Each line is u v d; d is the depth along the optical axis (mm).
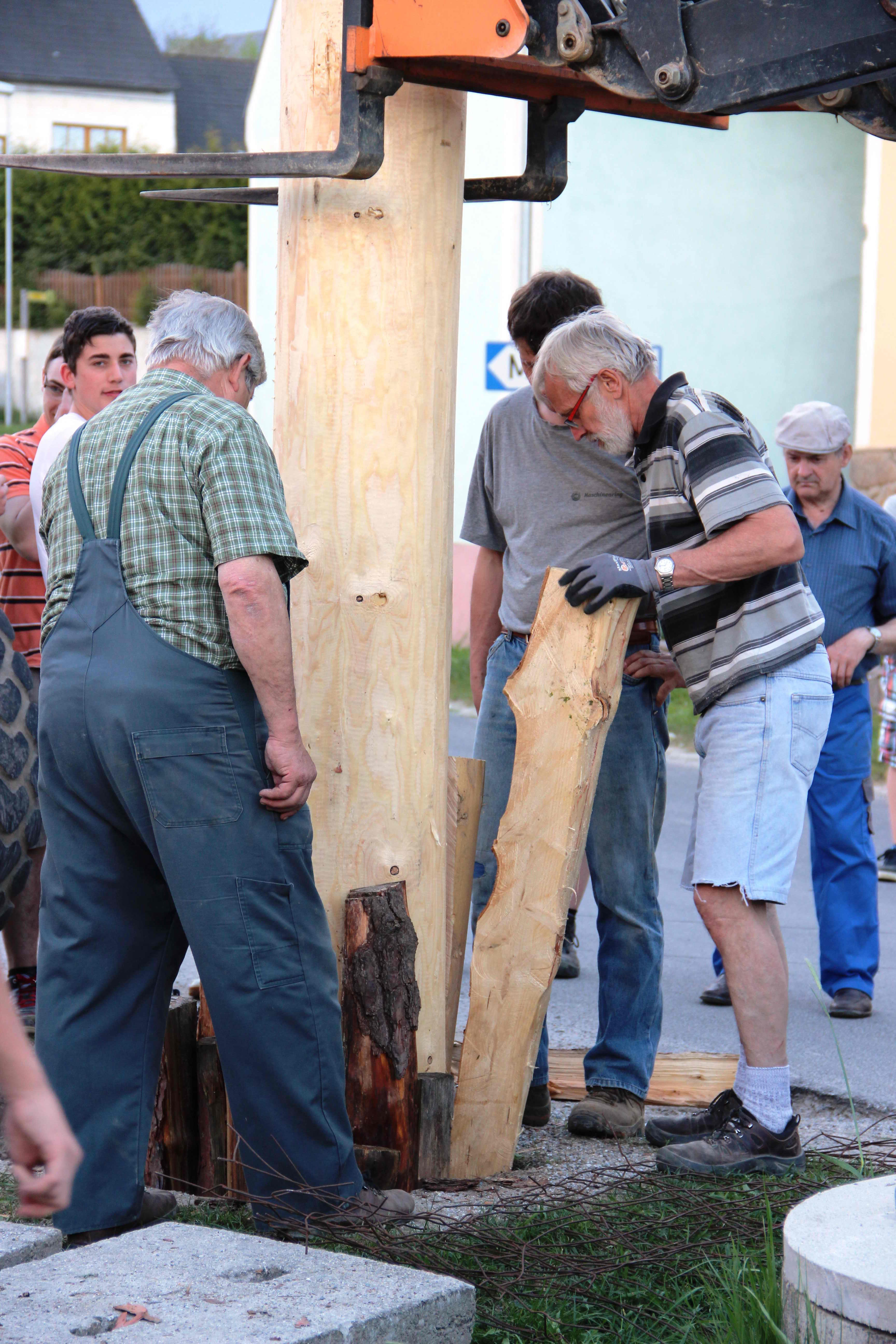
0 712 5801
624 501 5945
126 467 4328
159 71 76812
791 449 7703
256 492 4266
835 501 7809
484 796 6016
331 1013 4418
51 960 4414
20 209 56156
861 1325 3256
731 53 4012
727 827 5082
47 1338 3133
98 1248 3668
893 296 20562
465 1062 5180
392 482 4887
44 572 6609
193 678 4215
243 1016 4246
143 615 4258
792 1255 3486
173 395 4457
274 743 4254
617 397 5207
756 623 5090
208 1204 4832
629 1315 3938
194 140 81250
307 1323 3230
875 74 3736
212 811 4203
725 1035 7324
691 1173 4941
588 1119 5668
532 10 4398
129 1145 4379
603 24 4262
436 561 5004
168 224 56562
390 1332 3324
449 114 4898
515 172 21172
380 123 4641
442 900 5117
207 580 4266
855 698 7719
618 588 4984
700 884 5141
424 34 4465
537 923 5133
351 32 4562
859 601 7746
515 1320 3877
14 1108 2400
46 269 56594
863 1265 3324
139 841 4375
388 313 4844
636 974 5805
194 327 4645
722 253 22219
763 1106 5066
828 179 22328
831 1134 5805
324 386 4867
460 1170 5133
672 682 5750
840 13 3766
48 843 4449
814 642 5211
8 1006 2412
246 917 4230
